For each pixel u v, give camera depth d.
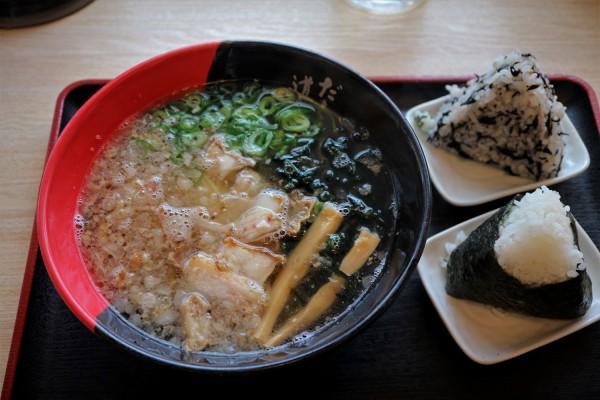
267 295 0.30
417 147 0.31
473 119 0.39
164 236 0.32
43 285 0.34
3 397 0.31
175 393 0.31
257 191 0.34
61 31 0.46
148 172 0.34
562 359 0.33
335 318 0.30
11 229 0.37
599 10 0.49
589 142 0.42
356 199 0.34
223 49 0.35
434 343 0.33
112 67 0.44
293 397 0.31
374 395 0.31
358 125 0.36
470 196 0.39
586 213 0.39
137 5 0.48
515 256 0.30
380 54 0.46
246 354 0.29
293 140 0.36
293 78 0.37
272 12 0.48
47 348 0.32
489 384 0.32
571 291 0.30
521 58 0.39
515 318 0.34
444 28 0.48
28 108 0.42
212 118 0.36
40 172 0.39
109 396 0.31
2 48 0.45
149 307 0.30
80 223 0.32
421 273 0.34
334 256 0.32
